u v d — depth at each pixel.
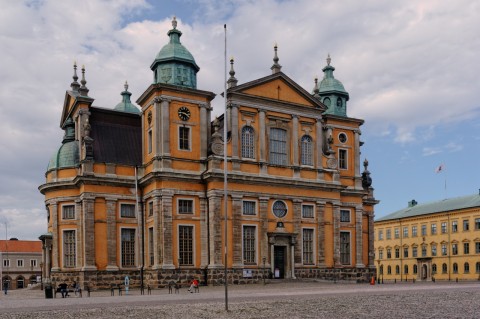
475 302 34.59
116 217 64.00
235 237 62.16
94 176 63.12
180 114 63.75
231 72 66.69
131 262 64.50
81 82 71.12
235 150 64.12
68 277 63.81
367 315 26.91
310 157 70.38
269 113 67.56
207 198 62.84
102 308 32.62
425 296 40.31
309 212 68.81
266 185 65.25
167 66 67.06
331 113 78.88
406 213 127.12
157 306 33.38
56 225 65.44
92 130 68.50
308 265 67.25
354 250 74.56
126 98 88.62
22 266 133.12
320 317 26.11
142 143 67.50
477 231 105.94
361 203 76.38
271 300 36.62
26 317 27.84
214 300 37.72
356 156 78.19
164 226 60.03
